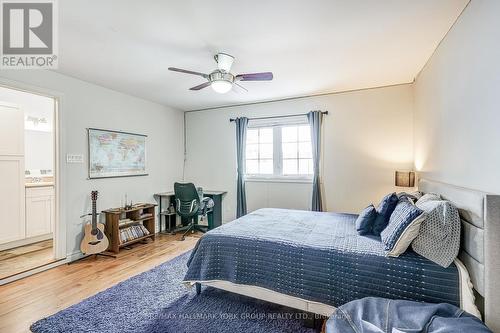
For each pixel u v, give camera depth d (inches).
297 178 165.6
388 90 141.3
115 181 149.2
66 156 123.9
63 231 121.6
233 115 186.7
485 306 51.9
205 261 85.0
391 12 73.7
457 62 77.2
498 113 55.8
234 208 187.0
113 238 134.8
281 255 75.2
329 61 108.3
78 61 107.7
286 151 171.0
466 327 43.7
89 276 106.1
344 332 47.6
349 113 150.4
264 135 177.9
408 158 137.3
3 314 79.0
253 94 157.4
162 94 158.1
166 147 187.5
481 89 63.1
